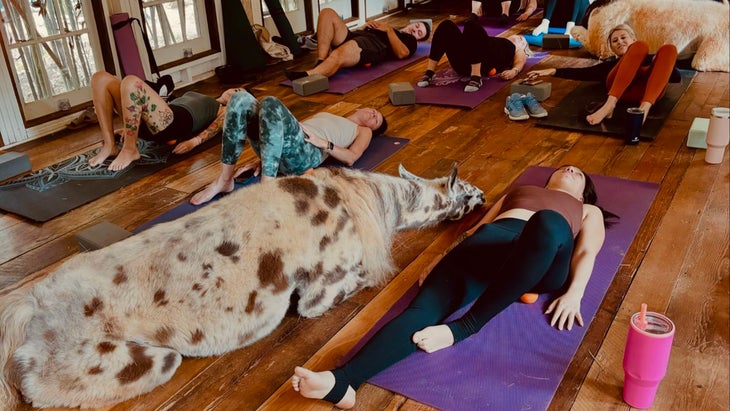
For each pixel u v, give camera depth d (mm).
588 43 5719
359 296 2480
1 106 4223
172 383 2068
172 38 5555
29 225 3230
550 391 1940
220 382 2068
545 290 2268
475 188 3021
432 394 1946
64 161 3982
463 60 5051
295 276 2225
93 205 3398
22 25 4387
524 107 4375
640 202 3043
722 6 5168
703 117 4125
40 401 1914
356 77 5473
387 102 4797
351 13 7742
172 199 3408
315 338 2258
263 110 2988
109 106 3846
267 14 6570
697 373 1994
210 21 5770
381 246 2475
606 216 2748
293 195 2275
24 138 4410
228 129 3109
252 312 2145
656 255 2627
